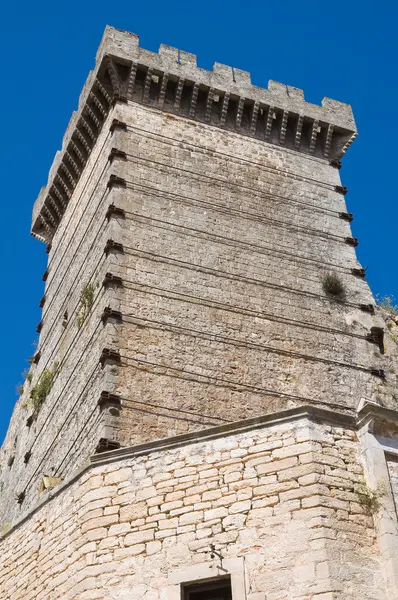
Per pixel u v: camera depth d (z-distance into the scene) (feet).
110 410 72.90
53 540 58.85
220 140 102.01
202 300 85.35
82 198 103.65
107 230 87.56
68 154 108.88
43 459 87.10
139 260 85.46
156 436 73.15
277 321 87.51
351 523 50.06
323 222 99.60
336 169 107.14
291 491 50.83
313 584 47.29
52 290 106.52
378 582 48.34
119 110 98.43
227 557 49.90
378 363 88.94
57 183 112.78
